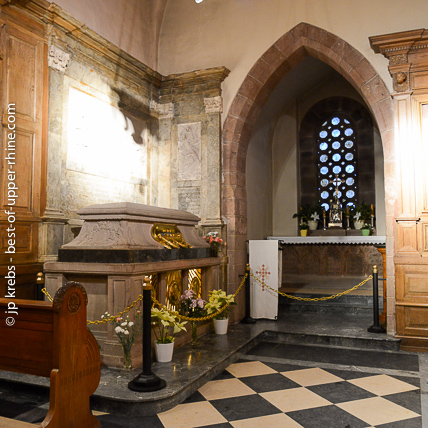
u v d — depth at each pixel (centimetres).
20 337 329
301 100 1207
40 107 552
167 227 608
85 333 332
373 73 672
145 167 774
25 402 408
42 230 548
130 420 374
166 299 559
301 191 1202
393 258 628
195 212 769
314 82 1156
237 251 757
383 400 415
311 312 816
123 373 454
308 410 391
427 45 616
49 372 315
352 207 1155
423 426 358
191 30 812
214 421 369
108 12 701
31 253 533
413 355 573
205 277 673
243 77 766
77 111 617
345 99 1176
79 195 619
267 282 743
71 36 601
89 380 336
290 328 679
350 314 789
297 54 756
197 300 577
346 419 372
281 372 502
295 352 592
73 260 507
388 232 638
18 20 523
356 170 1180
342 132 1200
